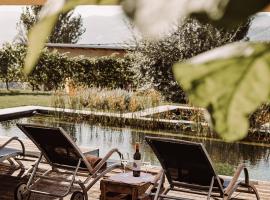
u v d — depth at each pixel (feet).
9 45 65.98
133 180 17.15
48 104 56.24
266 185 21.45
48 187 20.18
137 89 55.21
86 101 43.60
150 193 16.37
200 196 19.30
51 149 17.65
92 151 22.99
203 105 0.80
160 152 15.66
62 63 65.41
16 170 22.31
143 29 0.69
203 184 15.72
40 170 21.76
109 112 41.88
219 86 0.80
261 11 0.73
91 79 64.28
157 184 16.65
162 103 48.19
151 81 55.88
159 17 0.69
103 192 17.28
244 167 16.74
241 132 0.81
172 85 54.08
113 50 77.46
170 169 16.02
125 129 39.75
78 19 101.60
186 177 15.89
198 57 0.81
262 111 32.68
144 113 40.29
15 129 39.37
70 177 20.98
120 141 35.60
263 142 33.09
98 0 0.74
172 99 54.24
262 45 0.82
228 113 0.81
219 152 31.96
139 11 0.70
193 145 14.66
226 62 0.80
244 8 0.72
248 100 0.81
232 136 0.81
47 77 65.87
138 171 17.70
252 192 16.97
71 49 80.74
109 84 63.26
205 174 15.46
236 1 0.72
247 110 0.80
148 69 56.03
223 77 0.80
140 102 40.78
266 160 30.17
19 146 28.89
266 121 33.01
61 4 0.79
